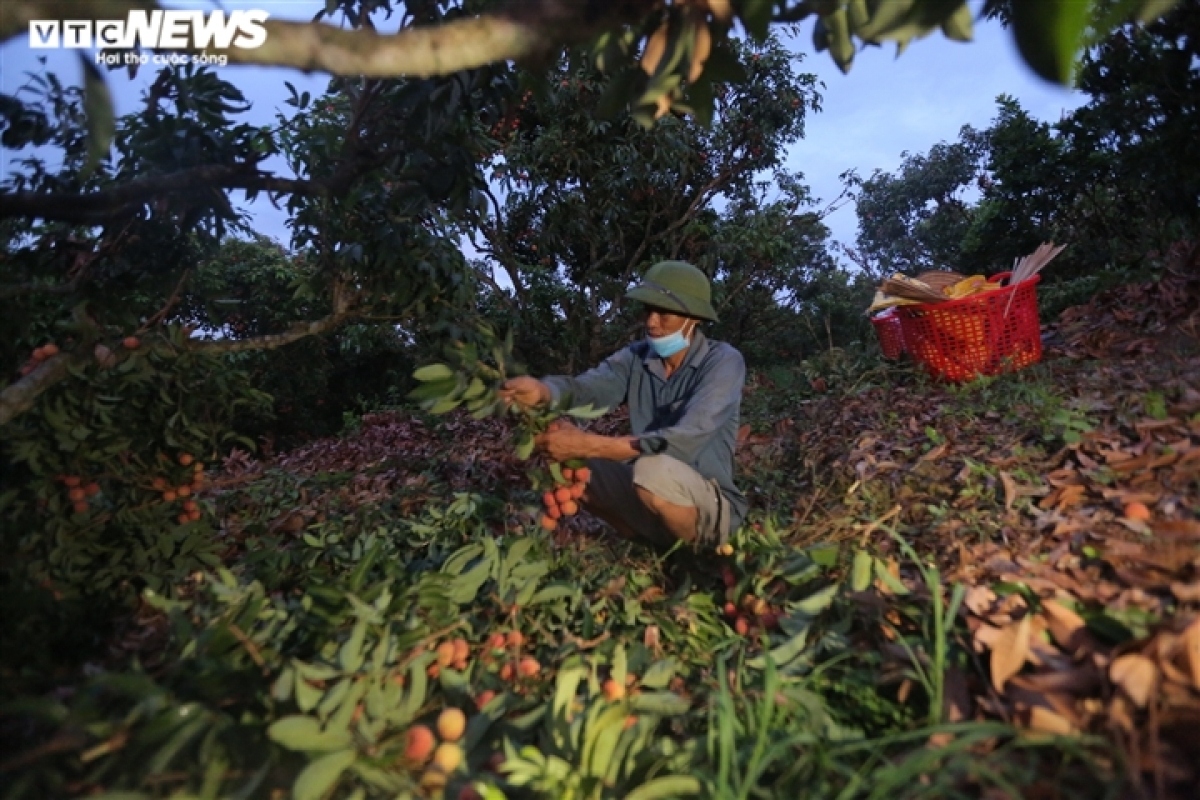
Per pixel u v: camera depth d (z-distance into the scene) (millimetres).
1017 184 11281
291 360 11734
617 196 9031
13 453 2311
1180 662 1624
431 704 1954
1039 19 1140
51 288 2883
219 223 3041
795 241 10688
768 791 1604
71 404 2514
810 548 2658
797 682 2016
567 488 2793
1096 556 2342
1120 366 4461
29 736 1726
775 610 2477
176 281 3496
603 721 1667
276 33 1489
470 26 1556
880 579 2381
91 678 1752
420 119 2688
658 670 2076
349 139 2703
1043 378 4582
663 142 8602
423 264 3891
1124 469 2889
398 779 1583
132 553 2561
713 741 1763
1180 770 1459
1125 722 1540
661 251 9875
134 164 2926
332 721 1602
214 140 2822
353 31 1521
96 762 1525
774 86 9742
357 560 2955
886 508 3170
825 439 4496
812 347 12211
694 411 2850
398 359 12281
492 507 3633
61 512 2416
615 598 2664
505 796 1607
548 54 1826
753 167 10211
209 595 2357
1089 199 10688
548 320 9023
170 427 2779
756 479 3973
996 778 1441
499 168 8500
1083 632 1896
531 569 2506
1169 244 6781
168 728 1483
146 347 2795
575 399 3088
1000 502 3047
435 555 3145
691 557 3041
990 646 1897
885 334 6102
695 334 3125
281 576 2926
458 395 2436
